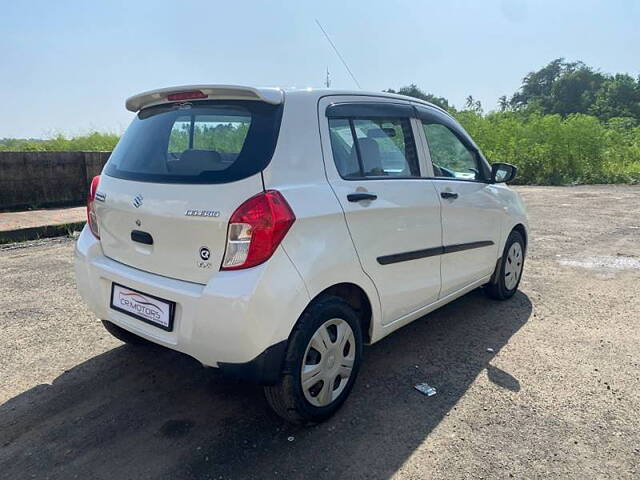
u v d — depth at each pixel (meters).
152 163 2.60
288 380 2.31
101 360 3.27
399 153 3.09
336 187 2.51
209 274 2.23
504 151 17.58
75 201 9.79
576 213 9.68
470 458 2.30
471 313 4.19
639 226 8.20
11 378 3.01
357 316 2.70
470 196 3.63
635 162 18.61
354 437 2.46
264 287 2.12
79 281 2.89
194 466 2.23
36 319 3.93
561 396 2.86
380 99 3.04
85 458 2.28
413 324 3.95
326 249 2.37
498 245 4.14
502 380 3.04
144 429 2.51
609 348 3.51
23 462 2.25
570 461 2.28
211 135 2.46
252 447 2.37
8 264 5.59
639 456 2.32
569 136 17.31
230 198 2.17
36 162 9.05
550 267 5.66
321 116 2.57
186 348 2.28
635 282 5.08
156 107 2.83
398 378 3.06
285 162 2.30
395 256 2.88
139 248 2.54
